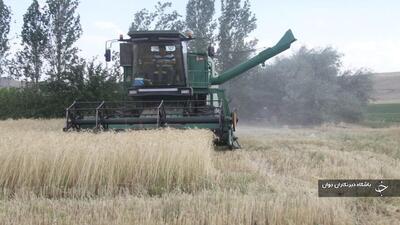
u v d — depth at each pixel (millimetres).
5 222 5473
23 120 24953
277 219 5762
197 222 5570
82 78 29219
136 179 8172
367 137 20766
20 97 30406
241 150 13875
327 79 40250
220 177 8578
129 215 5691
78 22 38344
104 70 29469
